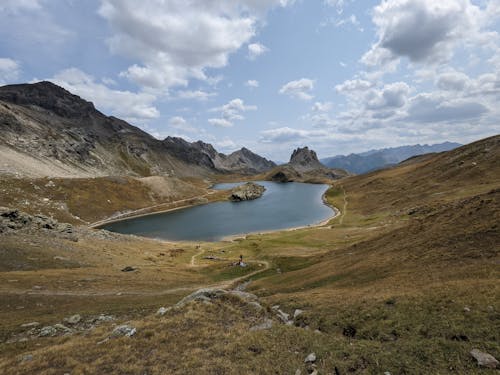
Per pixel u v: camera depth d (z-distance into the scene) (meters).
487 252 27.17
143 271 60.84
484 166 121.81
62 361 17.19
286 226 144.62
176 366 16.05
